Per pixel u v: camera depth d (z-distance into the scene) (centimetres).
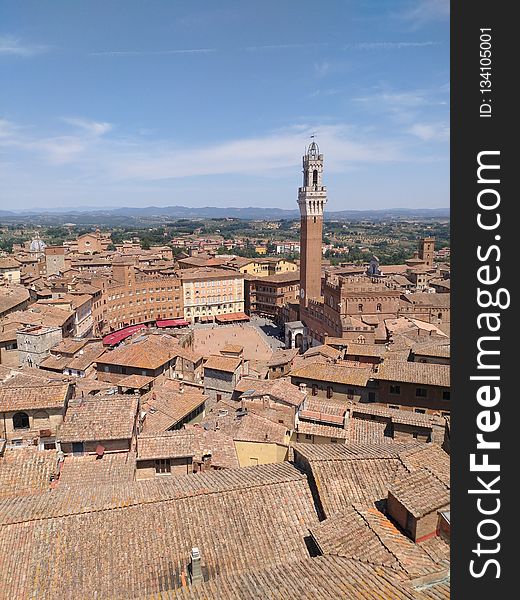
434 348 9144
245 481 3938
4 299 14500
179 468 5231
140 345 10825
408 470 3722
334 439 6234
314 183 18025
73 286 18250
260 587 2634
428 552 2966
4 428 6025
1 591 3075
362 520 3241
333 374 8625
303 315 18712
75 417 5738
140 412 6669
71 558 3272
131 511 3584
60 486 4728
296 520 3628
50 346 11812
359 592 2472
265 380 9094
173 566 3266
